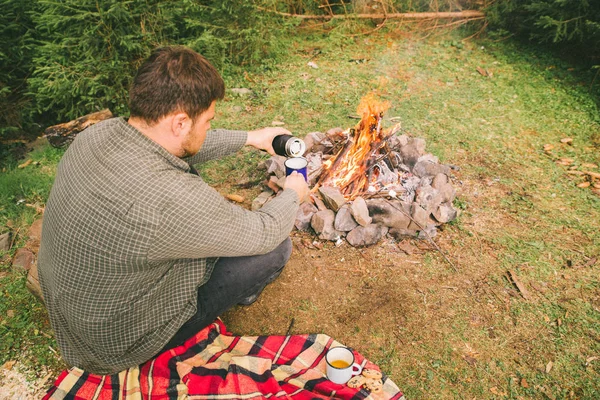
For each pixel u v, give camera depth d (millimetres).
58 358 2461
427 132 4414
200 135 1871
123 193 1658
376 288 2818
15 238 3307
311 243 3160
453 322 2600
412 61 5902
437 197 3246
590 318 2604
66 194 1714
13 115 4672
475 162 3998
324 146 3639
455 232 3242
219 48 5570
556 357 2402
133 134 1736
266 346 2387
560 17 5398
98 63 4539
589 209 3434
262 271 2314
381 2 6500
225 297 2238
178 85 1675
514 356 2414
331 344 2414
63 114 4914
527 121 4609
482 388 2260
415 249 3104
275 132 2812
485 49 6191
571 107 4828
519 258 3018
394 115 4688
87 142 1779
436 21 6578
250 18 5500
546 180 3762
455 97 5051
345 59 5973
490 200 3545
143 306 1898
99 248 1682
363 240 3105
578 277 2875
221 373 2139
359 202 3078
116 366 2016
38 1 4184
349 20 6586
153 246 1706
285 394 2051
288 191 2201
